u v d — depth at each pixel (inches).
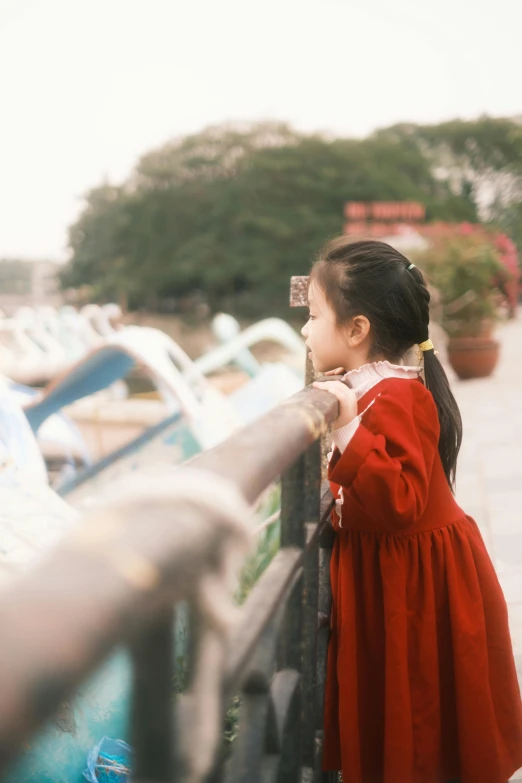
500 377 381.7
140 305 1947.6
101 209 2075.5
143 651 14.1
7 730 8.3
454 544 58.6
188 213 1786.4
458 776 57.9
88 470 158.2
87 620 9.8
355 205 841.5
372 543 57.4
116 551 11.5
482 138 2289.6
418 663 56.1
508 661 59.6
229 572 15.4
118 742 55.2
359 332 57.4
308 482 47.5
